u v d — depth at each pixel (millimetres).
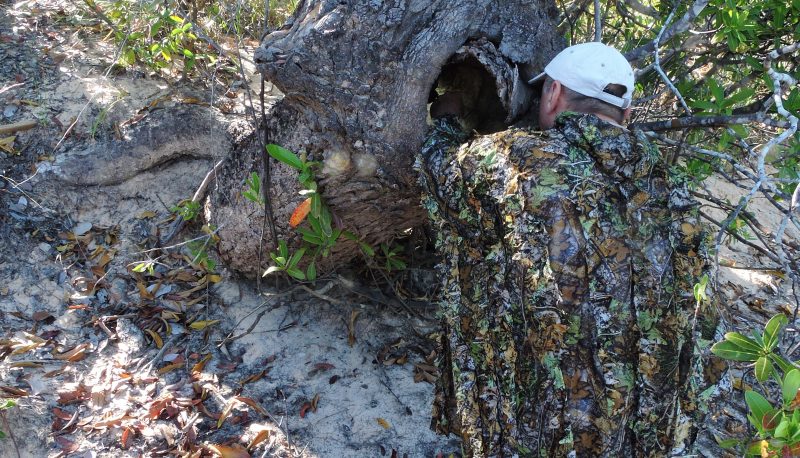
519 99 2230
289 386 2664
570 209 1644
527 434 1725
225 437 2451
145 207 3172
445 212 1938
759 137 2973
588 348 1644
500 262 1782
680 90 2703
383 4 2105
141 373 2627
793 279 2098
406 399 2672
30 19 3664
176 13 3352
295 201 2471
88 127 3209
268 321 2881
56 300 2826
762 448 1437
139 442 2396
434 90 2471
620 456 1675
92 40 3654
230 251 2773
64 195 3088
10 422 2363
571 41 3023
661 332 1665
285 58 2125
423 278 3059
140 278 2945
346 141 2268
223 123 3262
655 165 1708
